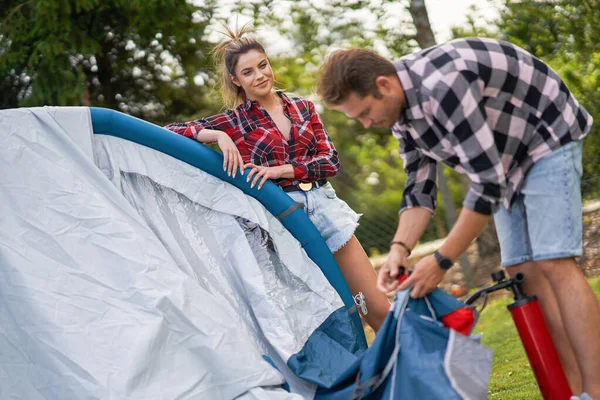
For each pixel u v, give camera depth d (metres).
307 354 2.93
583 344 2.44
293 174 3.19
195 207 3.05
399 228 2.60
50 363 2.61
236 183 3.06
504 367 3.88
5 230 2.72
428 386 2.35
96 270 2.73
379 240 7.19
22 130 2.82
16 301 2.66
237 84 3.29
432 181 2.64
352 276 3.34
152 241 2.84
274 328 2.92
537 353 2.47
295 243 3.10
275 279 3.05
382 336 2.49
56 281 2.69
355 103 2.34
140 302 2.70
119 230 2.78
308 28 8.45
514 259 2.64
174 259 2.94
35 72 7.36
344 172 8.41
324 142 3.33
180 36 7.81
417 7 6.67
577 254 2.45
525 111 2.41
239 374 2.69
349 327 3.03
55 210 2.77
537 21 7.18
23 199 2.76
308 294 3.06
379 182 8.08
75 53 7.28
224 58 3.29
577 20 6.70
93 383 2.57
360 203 7.45
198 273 2.98
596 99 6.14
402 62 2.35
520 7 7.26
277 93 3.37
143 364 2.60
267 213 3.10
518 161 2.49
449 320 2.46
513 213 2.59
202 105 8.83
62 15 7.22
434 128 2.34
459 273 6.89
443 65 2.28
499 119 2.39
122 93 8.68
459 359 2.37
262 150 3.21
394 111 2.35
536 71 2.40
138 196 2.99
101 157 2.96
